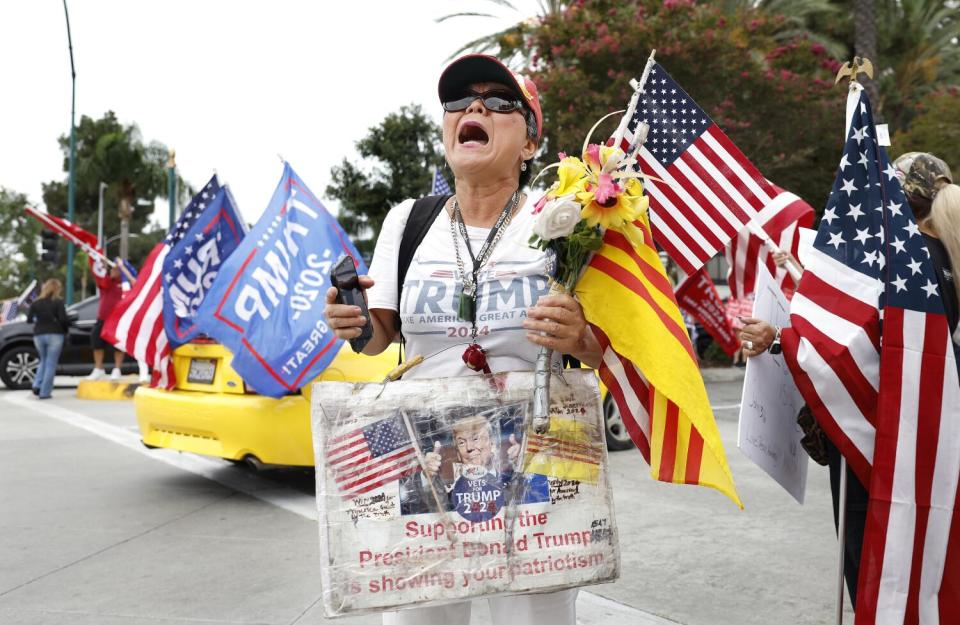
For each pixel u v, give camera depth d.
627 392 1.93
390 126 27.78
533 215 1.99
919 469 2.42
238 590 3.86
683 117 3.33
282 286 5.19
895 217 2.56
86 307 13.98
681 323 1.90
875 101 14.29
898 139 17.09
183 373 6.05
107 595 3.79
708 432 1.81
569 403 1.88
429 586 1.75
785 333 2.57
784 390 2.89
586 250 1.90
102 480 6.34
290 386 5.06
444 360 2.03
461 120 2.06
